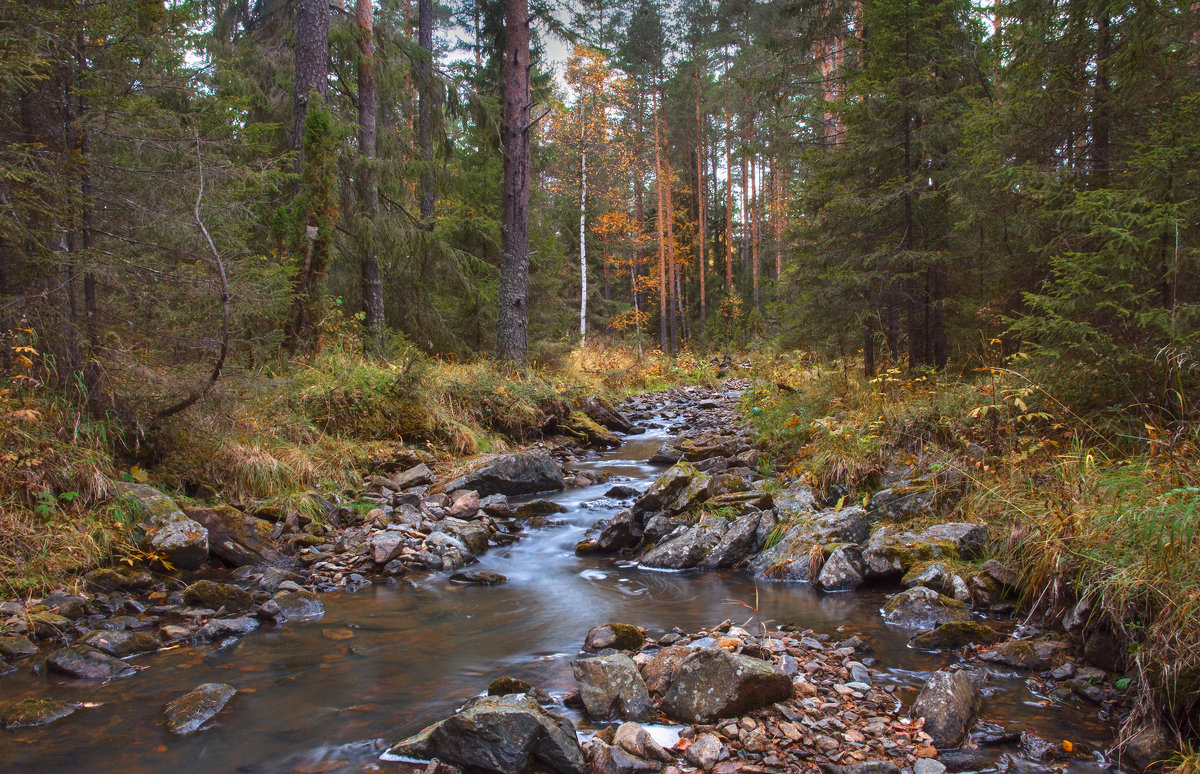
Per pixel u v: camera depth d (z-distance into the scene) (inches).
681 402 652.7
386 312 573.3
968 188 328.5
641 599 190.2
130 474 225.5
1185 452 169.8
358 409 340.8
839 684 133.0
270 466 259.3
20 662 144.6
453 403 395.9
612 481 339.3
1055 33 288.4
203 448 253.6
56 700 129.6
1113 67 259.6
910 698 128.0
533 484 320.5
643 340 1269.7
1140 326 211.2
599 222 1306.6
